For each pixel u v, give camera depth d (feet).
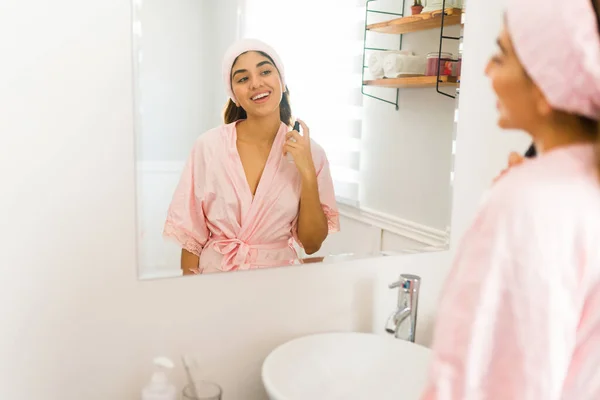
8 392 2.82
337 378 3.52
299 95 3.43
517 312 1.88
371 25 3.64
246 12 3.19
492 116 4.18
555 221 1.87
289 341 3.42
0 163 2.67
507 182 2.03
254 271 3.39
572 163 1.99
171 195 3.09
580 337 2.01
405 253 3.98
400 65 3.77
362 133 3.69
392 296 3.96
